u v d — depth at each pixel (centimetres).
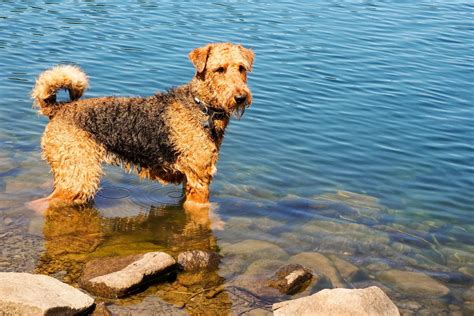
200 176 420
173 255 391
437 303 373
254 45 639
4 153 455
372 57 633
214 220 416
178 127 414
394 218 427
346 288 374
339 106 540
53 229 402
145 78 557
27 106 511
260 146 484
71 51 600
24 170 442
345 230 415
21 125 488
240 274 381
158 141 415
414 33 729
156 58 595
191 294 367
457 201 442
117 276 365
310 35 693
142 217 418
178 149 416
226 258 390
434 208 436
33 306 344
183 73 569
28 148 464
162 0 814
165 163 419
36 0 775
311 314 355
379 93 564
